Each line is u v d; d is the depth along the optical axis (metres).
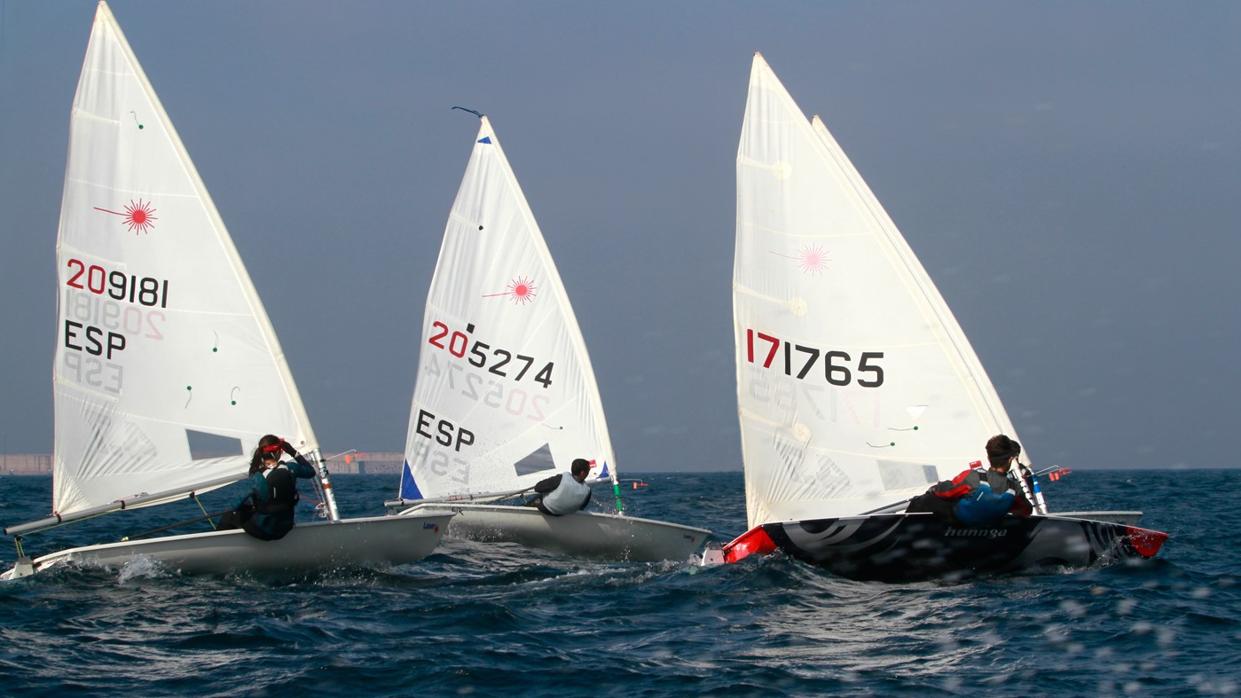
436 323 49.47
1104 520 35.50
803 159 34.84
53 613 27.78
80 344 35.72
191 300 36.00
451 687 21.67
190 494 35.94
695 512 75.00
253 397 36.09
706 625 27.08
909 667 23.17
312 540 32.69
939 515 30.75
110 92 36.03
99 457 35.59
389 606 29.12
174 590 30.84
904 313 34.12
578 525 40.41
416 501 48.75
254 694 21.28
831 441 34.44
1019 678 22.22
